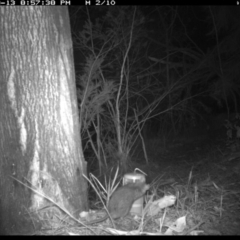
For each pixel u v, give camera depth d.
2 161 1.78
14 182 1.77
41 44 1.75
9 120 1.75
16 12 1.72
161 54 4.93
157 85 4.50
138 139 4.09
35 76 1.75
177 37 5.04
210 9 3.99
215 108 5.00
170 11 5.07
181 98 5.03
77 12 3.88
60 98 1.81
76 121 1.91
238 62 4.05
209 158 3.27
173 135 4.54
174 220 1.88
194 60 5.17
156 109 4.63
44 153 1.78
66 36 1.85
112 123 3.40
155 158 3.59
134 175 1.91
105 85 2.92
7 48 1.73
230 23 4.02
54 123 1.80
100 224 1.82
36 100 1.76
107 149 3.32
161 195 2.40
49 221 1.78
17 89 1.74
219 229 1.81
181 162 3.39
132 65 3.89
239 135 3.39
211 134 4.22
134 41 3.77
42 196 1.77
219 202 2.19
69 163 1.85
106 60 3.74
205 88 4.85
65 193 1.83
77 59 3.58
